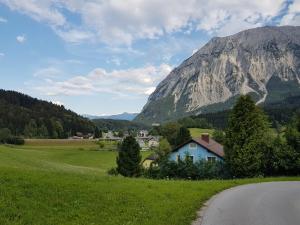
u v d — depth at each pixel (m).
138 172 78.44
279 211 21.23
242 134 55.34
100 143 186.25
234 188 33.34
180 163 51.81
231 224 17.30
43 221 13.93
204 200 24.86
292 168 53.09
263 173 55.38
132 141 79.50
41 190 18.19
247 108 55.97
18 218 13.72
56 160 123.56
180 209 19.80
